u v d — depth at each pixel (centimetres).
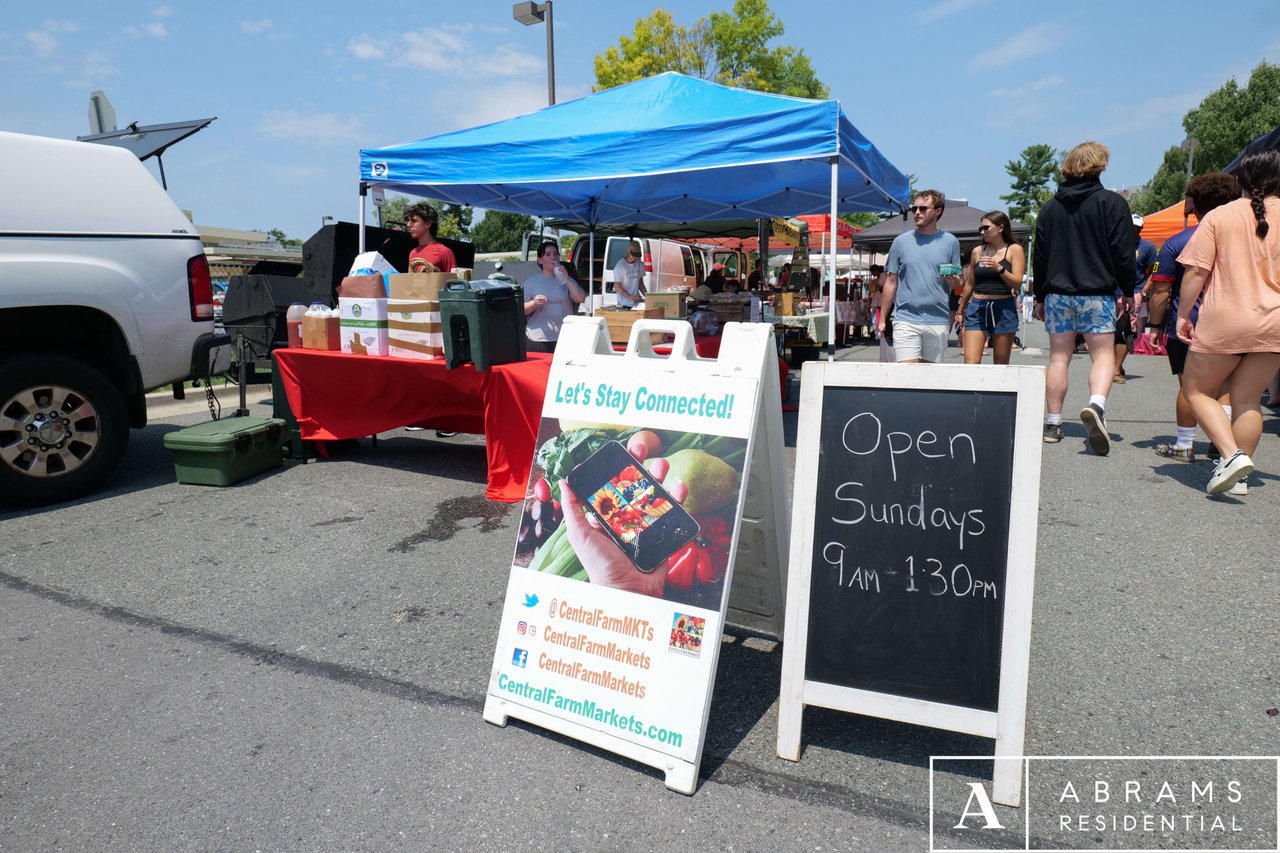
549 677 235
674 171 582
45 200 452
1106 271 517
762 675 268
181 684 267
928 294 546
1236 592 316
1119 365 914
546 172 619
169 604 330
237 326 652
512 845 188
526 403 456
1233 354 409
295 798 207
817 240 1427
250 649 291
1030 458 202
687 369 238
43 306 453
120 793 211
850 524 219
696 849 186
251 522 436
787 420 699
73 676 273
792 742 219
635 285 895
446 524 429
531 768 219
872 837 190
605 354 262
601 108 663
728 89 627
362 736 236
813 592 220
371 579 354
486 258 1692
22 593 343
